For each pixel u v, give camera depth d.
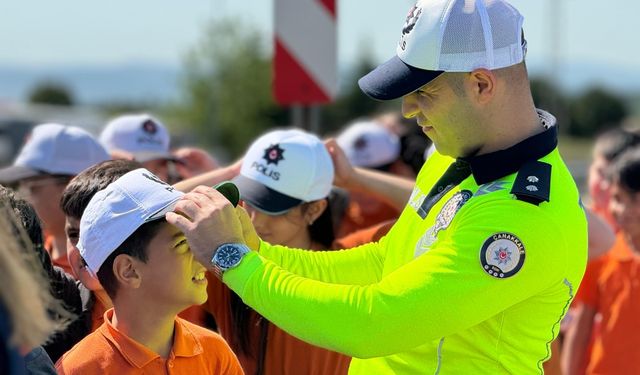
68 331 3.10
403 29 2.85
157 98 49.44
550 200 2.69
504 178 2.75
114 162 3.33
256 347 3.62
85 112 42.34
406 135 6.48
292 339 3.60
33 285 2.13
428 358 2.83
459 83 2.74
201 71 31.33
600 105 56.06
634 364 4.82
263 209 3.76
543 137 2.78
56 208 4.25
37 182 4.32
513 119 2.77
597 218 4.33
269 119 31.11
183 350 2.85
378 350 2.67
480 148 2.79
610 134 5.82
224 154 29.64
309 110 5.74
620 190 4.85
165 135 5.39
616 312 4.88
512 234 2.63
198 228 2.69
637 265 4.86
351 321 2.64
